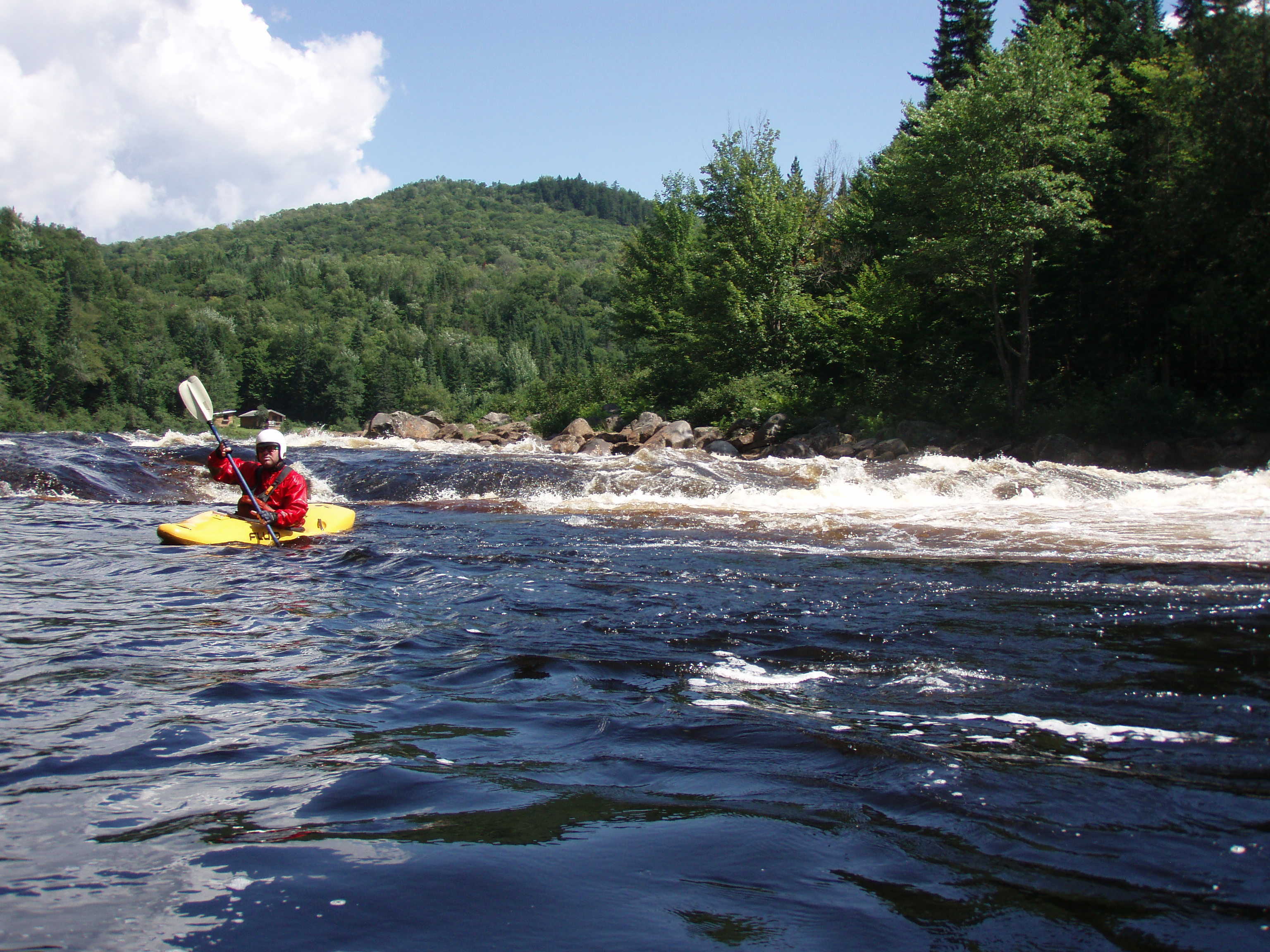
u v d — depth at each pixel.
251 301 143.00
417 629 4.70
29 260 93.69
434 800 2.43
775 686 3.66
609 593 5.68
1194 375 23.75
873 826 2.25
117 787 2.52
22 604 5.27
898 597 5.55
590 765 2.72
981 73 21.00
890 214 27.30
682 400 31.36
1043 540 8.14
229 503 11.71
